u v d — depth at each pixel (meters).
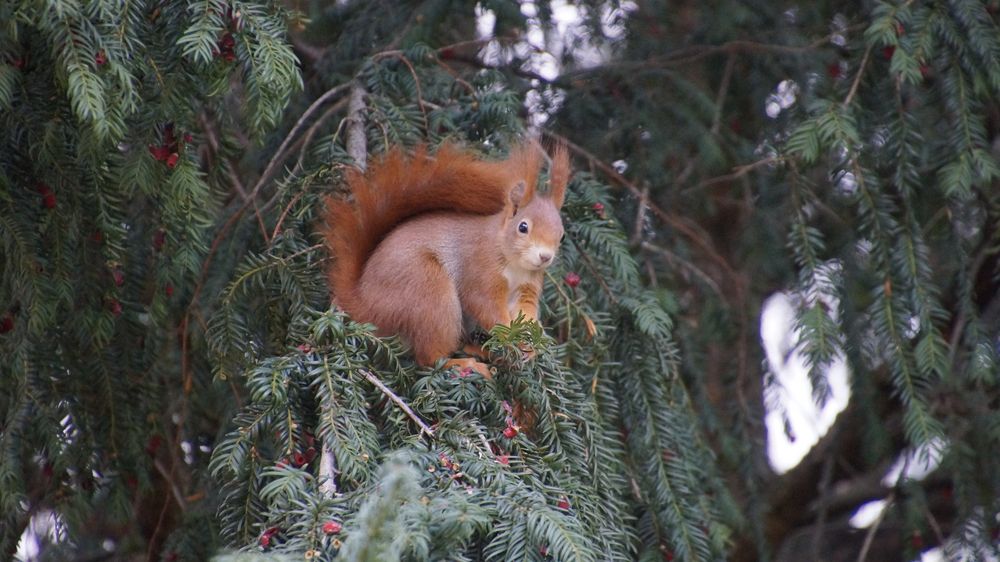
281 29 7.55
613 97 11.13
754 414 11.44
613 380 8.73
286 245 7.82
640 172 10.68
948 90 9.43
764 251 11.84
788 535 13.66
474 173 8.15
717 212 13.70
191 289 8.96
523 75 11.27
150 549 9.24
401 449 6.33
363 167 8.37
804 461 13.67
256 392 6.72
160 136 7.46
